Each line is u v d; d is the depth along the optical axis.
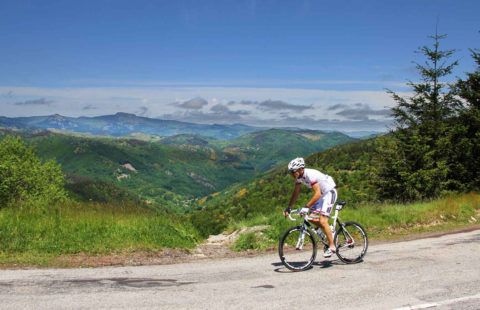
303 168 8.19
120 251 9.83
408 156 26.16
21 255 9.06
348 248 8.62
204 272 7.84
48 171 46.34
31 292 6.26
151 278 7.32
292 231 8.21
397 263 8.46
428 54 27.98
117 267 8.30
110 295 6.17
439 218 16.22
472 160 26.56
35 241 9.76
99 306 5.64
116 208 13.36
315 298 6.09
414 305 5.76
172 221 12.41
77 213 12.13
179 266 8.45
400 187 25.97
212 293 6.35
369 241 12.10
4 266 8.20
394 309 5.61
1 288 6.46
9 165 40.31
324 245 8.48
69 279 7.13
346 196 36.38
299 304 5.82
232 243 11.81
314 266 8.34
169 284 6.89
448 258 8.89
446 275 7.39
